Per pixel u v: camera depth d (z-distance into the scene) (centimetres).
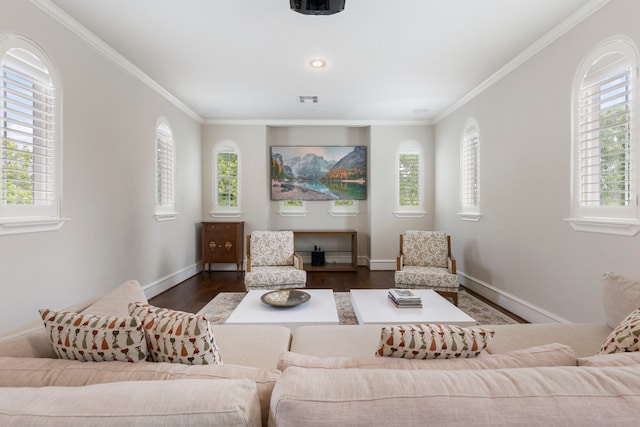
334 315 225
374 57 308
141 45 286
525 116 301
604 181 224
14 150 204
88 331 97
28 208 217
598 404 62
